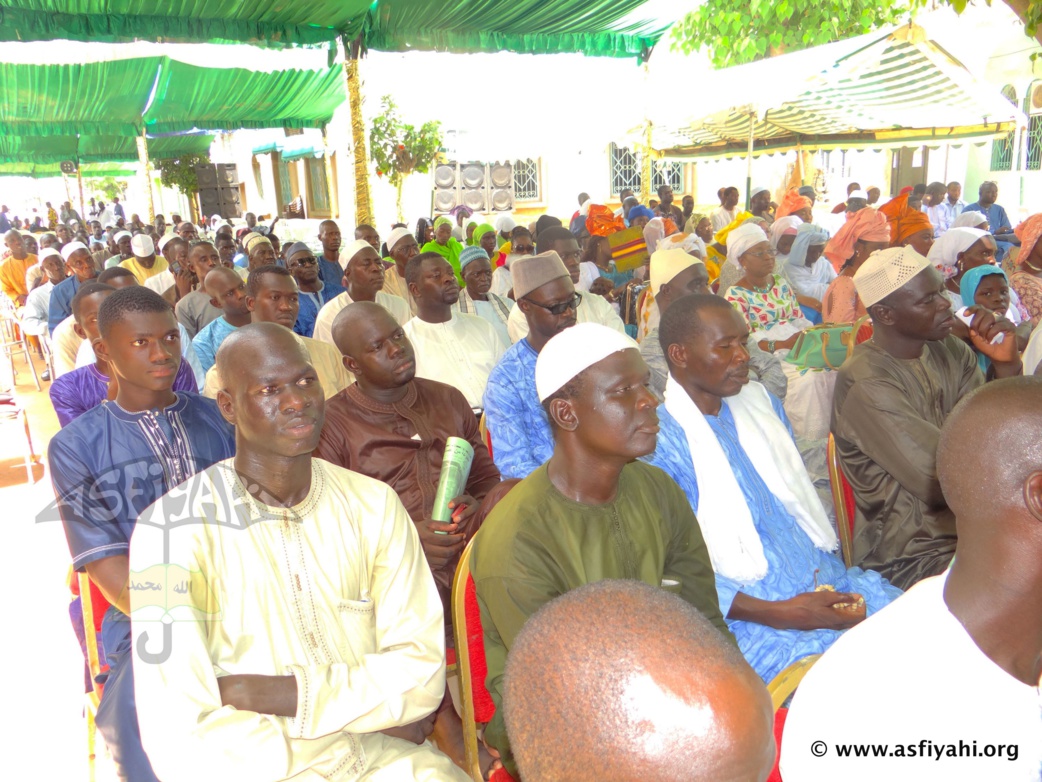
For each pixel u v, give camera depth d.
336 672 1.83
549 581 1.94
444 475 2.80
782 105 10.15
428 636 2.00
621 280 7.76
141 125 16.48
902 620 1.26
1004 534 1.16
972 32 11.96
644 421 1.92
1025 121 9.24
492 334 4.62
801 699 1.29
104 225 24.09
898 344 3.05
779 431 2.76
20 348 10.68
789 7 12.10
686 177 17.78
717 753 0.72
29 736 2.92
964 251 5.00
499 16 8.38
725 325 2.50
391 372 3.07
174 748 1.67
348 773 1.87
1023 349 4.30
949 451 1.22
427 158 13.96
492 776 2.12
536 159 17.62
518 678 0.82
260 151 21.97
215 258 7.19
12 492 5.34
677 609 0.83
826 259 7.23
